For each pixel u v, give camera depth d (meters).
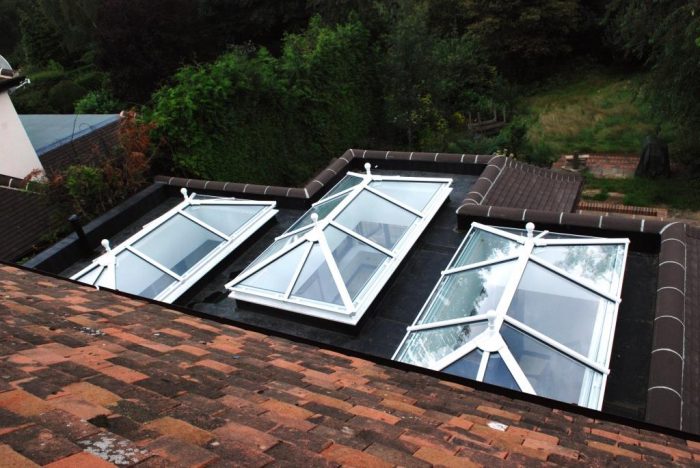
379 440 2.40
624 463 2.82
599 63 33.12
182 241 9.18
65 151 17.78
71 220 9.91
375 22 22.34
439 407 3.37
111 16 30.17
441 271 8.02
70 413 1.87
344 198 8.86
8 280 5.48
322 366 3.93
